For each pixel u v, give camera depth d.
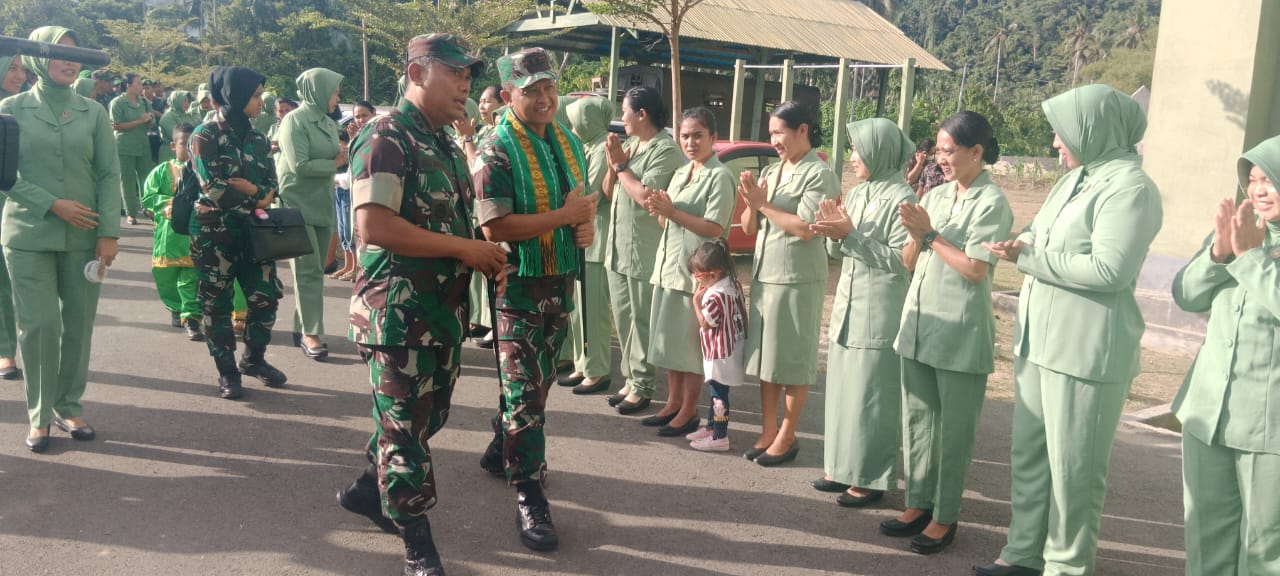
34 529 3.52
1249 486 2.73
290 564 3.36
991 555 3.70
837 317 4.08
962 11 124.12
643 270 5.25
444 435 4.89
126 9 63.44
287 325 7.27
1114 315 3.06
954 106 48.88
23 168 4.17
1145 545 3.84
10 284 5.57
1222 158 7.71
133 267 9.45
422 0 23.20
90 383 5.44
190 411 5.03
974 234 3.42
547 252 3.61
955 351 3.54
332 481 4.16
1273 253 2.61
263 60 53.28
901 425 4.18
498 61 3.67
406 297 3.08
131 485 3.99
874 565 3.57
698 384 5.02
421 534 3.25
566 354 6.20
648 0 12.41
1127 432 5.45
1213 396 2.81
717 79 17.31
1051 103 3.14
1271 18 7.44
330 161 6.21
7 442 4.43
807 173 4.33
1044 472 3.32
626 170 5.02
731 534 3.79
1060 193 3.20
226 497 3.92
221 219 5.14
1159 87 8.10
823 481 4.33
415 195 3.06
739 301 4.66
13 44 3.84
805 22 18.92
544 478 3.99
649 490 4.23
